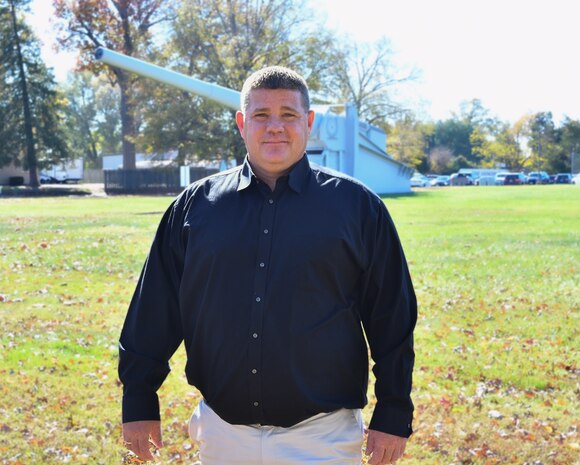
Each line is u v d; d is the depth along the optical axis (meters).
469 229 17.78
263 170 2.48
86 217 20.56
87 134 97.81
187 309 2.54
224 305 2.41
